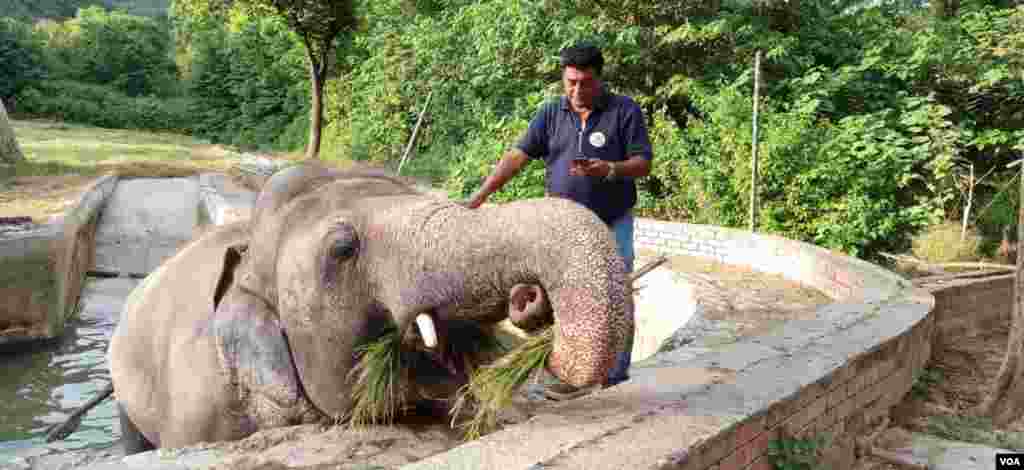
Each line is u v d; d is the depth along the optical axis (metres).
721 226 11.64
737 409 3.46
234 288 4.23
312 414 4.02
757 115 10.71
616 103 4.13
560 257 2.69
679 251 11.21
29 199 16.30
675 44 13.66
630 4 13.91
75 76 57.31
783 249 9.54
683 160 12.20
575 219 2.76
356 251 3.55
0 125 23.27
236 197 16.47
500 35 15.30
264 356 4.02
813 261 8.73
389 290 3.35
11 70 48.31
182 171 25.25
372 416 3.72
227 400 4.19
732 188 11.83
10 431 7.43
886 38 13.37
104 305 13.09
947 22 12.83
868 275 7.34
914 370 5.40
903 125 11.66
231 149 36.25
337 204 3.85
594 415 3.38
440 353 3.50
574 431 3.15
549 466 2.77
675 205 12.61
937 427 4.89
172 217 18.33
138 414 5.00
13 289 10.79
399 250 3.31
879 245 10.91
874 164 10.80
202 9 29.92
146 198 20.02
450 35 18.77
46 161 24.95
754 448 3.48
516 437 3.09
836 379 4.18
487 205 3.20
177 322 4.64
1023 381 5.01
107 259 15.59
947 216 11.21
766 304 7.83
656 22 14.02
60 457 5.15
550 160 4.27
